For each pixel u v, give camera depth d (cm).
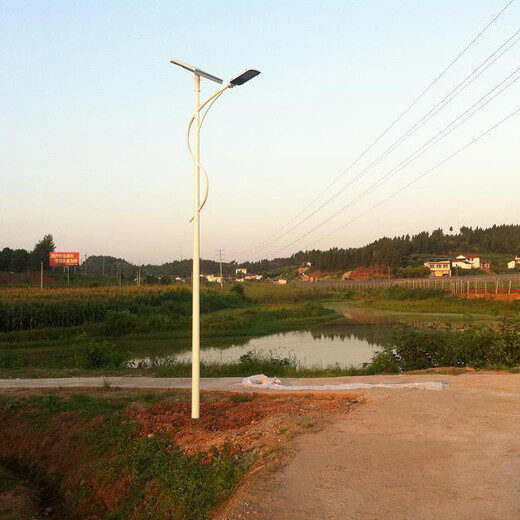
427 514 530
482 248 13862
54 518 903
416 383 1225
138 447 941
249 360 1806
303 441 799
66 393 1368
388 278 10888
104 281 8281
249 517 555
